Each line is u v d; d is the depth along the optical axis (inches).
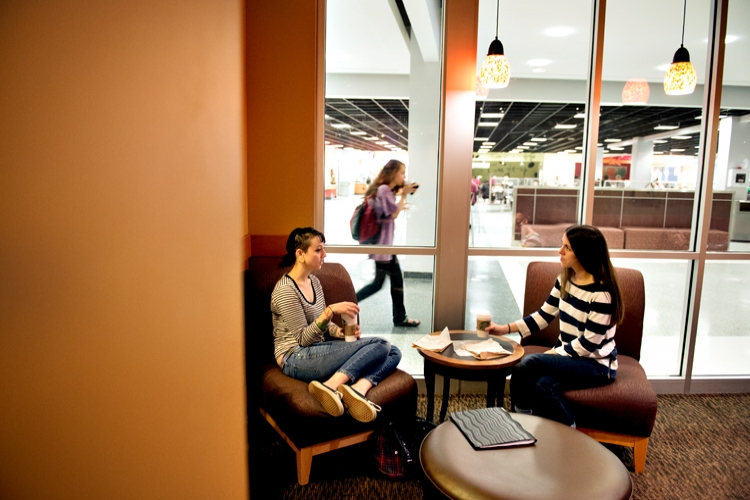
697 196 121.3
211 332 42.5
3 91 25.4
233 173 59.9
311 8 107.4
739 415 110.5
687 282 122.9
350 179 117.6
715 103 116.9
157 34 33.5
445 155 114.4
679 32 146.0
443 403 101.3
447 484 56.5
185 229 37.7
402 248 118.7
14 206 26.2
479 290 127.9
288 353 88.8
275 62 108.3
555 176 121.3
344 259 119.6
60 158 27.5
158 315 34.4
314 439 78.4
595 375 85.1
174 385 36.6
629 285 104.0
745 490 81.4
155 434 34.6
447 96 112.7
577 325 89.7
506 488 54.2
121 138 30.6
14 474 27.4
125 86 30.7
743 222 120.6
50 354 28.0
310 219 112.7
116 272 30.7
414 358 123.5
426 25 115.0
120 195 30.5
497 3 132.7
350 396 78.2
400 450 83.7
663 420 107.9
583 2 133.0
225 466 44.6
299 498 77.8
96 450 30.5
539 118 149.2
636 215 122.3
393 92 116.9
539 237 122.6
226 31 54.3
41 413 27.9
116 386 31.3
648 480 84.2
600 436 85.3
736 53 119.7
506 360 87.2
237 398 47.9
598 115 118.3
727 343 141.6
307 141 110.5
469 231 118.0
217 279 44.3
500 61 122.8
